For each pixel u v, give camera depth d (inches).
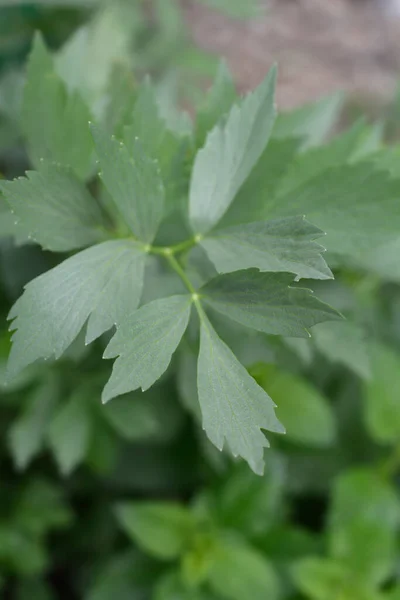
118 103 27.3
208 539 34.0
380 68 83.2
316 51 84.1
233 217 21.8
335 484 35.6
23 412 33.0
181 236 22.0
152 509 34.5
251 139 21.1
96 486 38.5
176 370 27.1
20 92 29.7
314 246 19.7
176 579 33.6
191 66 53.2
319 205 21.5
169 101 31.0
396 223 21.2
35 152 23.6
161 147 22.0
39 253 27.6
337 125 59.9
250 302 19.7
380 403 35.1
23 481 37.5
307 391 31.3
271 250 20.0
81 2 46.7
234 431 19.3
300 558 35.3
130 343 19.4
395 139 38.6
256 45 82.7
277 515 37.7
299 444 36.7
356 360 24.7
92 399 30.5
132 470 37.3
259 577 32.4
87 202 21.0
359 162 21.4
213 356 19.8
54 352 19.5
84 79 28.0
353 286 32.3
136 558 36.2
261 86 21.0
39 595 38.3
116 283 20.1
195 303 20.1
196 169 20.8
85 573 39.9
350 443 38.5
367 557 33.4
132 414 30.4
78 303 19.7
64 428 29.6
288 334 19.4
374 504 34.7
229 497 35.1
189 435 36.6
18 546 34.9
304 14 88.7
